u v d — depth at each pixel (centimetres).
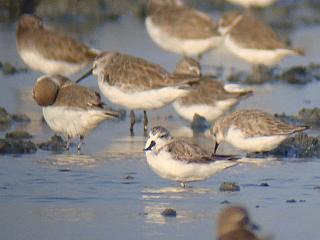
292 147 1681
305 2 3566
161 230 1236
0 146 1647
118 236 1212
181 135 1806
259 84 2333
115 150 1680
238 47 2367
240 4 3055
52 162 1582
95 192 1411
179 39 2420
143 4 3250
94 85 2231
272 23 3156
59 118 1662
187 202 1362
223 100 1870
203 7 3319
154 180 1484
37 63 2156
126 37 2802
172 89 1791
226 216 953
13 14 2947
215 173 1435
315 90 2262
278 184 1465
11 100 2075
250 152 1677
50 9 3030
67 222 1269
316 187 1445
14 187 1432
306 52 2723
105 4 3203
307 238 1212
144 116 1864
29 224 1261
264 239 938
